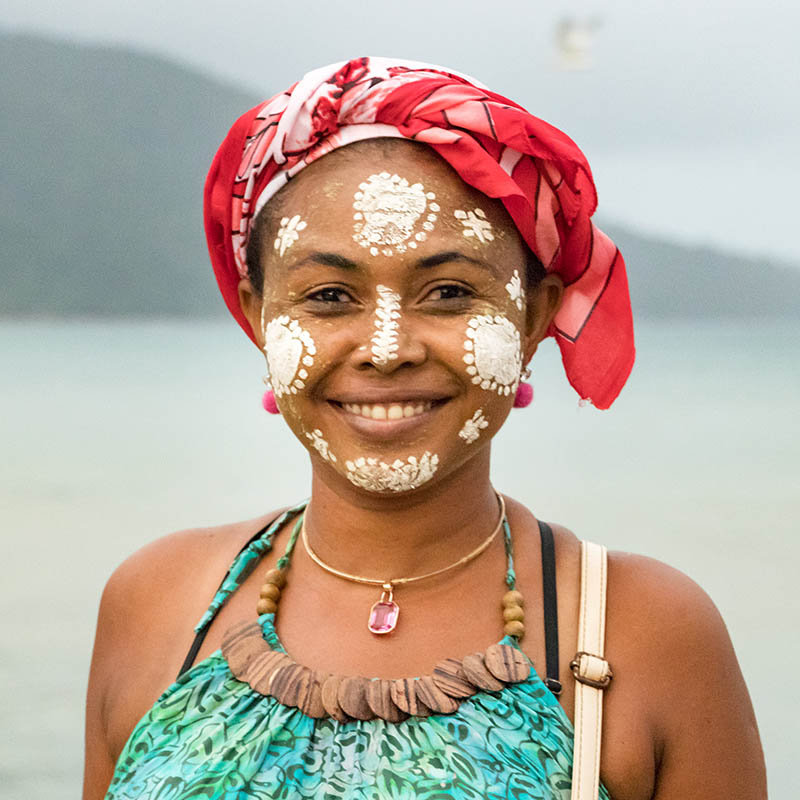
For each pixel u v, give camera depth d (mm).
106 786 2525
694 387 38938
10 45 164000
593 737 2125
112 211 149375
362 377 2230
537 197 2342
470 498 2361
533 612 2293
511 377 2305
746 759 2293
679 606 2281
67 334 88500
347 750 2090
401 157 2271
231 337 83562
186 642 2436
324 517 2402
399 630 2287
